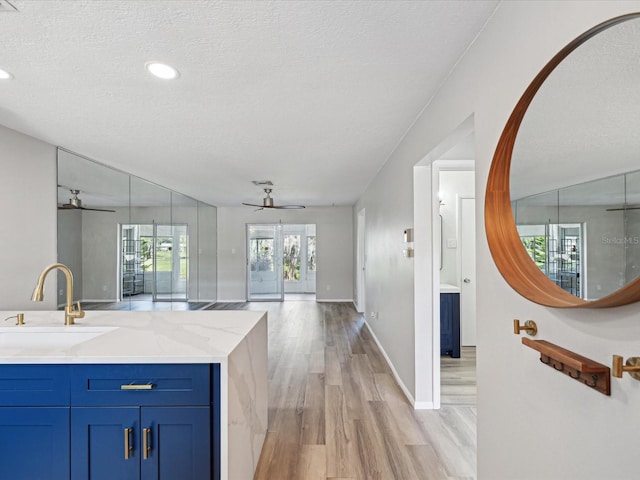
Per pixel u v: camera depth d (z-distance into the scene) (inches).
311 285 411.2
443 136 78.9
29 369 56.4
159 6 52.7
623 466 32.2
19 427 56.3
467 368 150.3
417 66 71.6
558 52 38.8
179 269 245.3
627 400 31.7
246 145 128.1
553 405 42.1
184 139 120.3
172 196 232.7
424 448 88.8
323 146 130.0
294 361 158.1
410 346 114.7
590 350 36.1
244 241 331.9
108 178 159.8
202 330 73.6
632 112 30.3
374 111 95.9
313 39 61.9
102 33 59.7
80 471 56.2
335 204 311.3
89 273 144.9
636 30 30.0
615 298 30.6
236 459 61.7
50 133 113.4
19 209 113.0
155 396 56.4
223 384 56.2
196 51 65.7
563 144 39.2
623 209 31.2
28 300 115.9
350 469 80.5
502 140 50.5
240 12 54.2
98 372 56.4
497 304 55.1
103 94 84.6
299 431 96.9
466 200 179.9
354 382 132.7
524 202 46.8
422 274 109.3
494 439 56.3
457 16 55.9
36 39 61.3
